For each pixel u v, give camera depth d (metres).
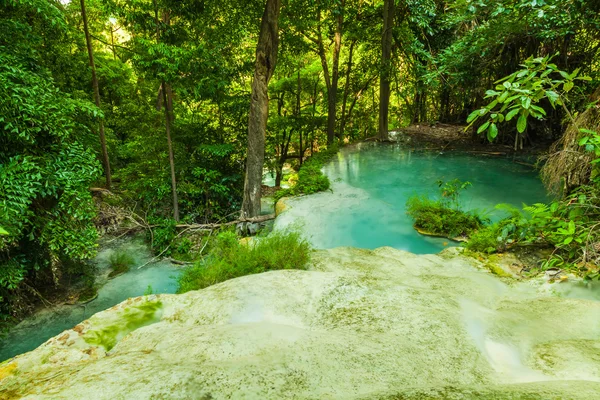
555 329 2.13
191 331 2.25
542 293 3.20
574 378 1.58
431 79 10.38
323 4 10.56
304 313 2.53
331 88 15.00
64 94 6.38
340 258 4.56
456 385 1.51
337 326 2.29
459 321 2.20
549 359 1.76
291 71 15.06
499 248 4.61
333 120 15.19
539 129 12.12
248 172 8.12
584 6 6.54
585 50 9.13
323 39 16.92
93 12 12.16
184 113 12.36
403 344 1.92
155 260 7.65
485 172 9.92
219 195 10.61
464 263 4.28
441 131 16.11
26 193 4.26
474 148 12.84
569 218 3.72
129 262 7.52
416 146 13.60
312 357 1.75
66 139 5.47
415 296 2.63
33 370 2.02
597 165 3.32
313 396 1.46
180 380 1.53
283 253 4.40
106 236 8.41
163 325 2.53
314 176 9.27
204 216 10.05
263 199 12.33
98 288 6.57
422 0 12.16
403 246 5.96
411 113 19.91
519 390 1.36
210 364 1.70
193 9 9.02
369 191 8.78
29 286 5.78
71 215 5.44
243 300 2.68
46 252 5.95
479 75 11.34
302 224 6.71
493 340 1.99
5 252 5.07
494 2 6.88
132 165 10.32
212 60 9.05
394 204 7.86
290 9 11.45
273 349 1.86
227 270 4.31
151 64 7.93
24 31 6.18
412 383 1.58
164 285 6.66
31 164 4.42
